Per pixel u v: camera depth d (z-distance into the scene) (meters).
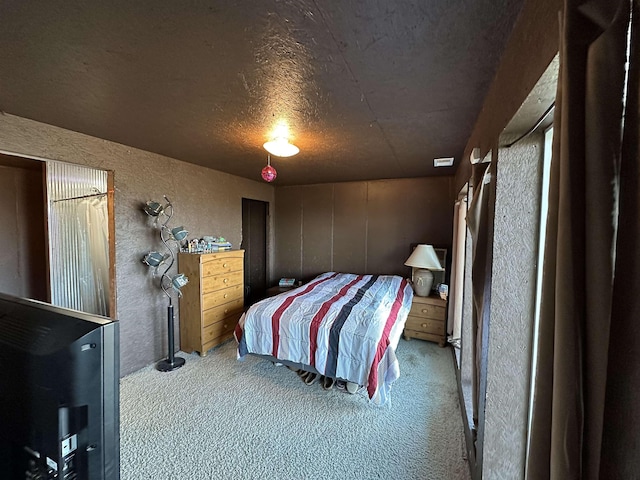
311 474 1.66
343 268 4.68
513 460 1.29
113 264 2.63
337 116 1.88
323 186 4.76
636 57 0.38
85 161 2.36
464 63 1.26
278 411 2.21
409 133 2.22
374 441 1.92
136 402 2.32
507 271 1.26
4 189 3.58
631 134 0.38
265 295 5.00
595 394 0.44
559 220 0.50
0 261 3.55
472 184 1.85
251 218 4.70
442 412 2.22
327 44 1.14
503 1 0.91
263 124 2.05
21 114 1.91
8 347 0.63
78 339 0.55
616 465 0.40
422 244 4.05
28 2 0.92
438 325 3.46
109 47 1.17
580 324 0.47
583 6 0.45
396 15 0.98
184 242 3.31
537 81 0.80
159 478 1.62
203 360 3.05
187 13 0.97
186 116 1.91
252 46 1.16
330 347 2.33
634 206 0.38
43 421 0.59
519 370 1.27
